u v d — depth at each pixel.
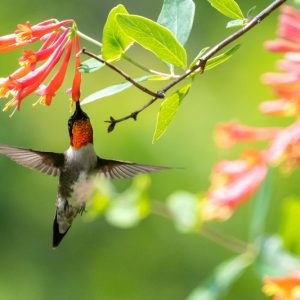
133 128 15.09
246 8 16.22
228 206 7.30
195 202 8.59
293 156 7.18
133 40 5.31
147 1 18.05
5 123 15.37
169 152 14.84
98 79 15.52
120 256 14.87
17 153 6.27
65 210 6.40
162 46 5.25
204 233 8.55
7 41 5.17
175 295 14.55
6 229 15.23
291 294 6.79
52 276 15.16
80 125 6.11
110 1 17.70
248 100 15.18
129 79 5.11
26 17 17.06
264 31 15.70
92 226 15.13
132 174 6.20
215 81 15.52
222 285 8.35
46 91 5.13
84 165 6.25
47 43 5.21
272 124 14.78
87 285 14.97
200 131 15.01
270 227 13.14
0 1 17.09
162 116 5.26
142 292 14.74
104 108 15.27
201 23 16.70
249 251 8.26
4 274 15.17
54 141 15.48
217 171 7.42
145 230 14.80
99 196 8.58
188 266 14.55
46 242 15.26
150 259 14.81
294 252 7.96
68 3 17.34
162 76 5.34
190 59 16.53
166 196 14.48
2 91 5.09
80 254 15.16
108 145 15.03
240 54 15.67
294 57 6.68
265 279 6.90
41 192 15.30
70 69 14.62
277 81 6.85
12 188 15.28
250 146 14.14
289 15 6.65
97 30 17.45
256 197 7.97
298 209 7.84
